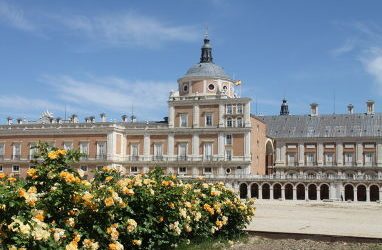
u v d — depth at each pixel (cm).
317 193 9988
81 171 1588
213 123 10938
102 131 11331
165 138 11306
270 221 4478
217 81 11375
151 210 1877
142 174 2133
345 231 3519
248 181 10369
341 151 12094
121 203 1644
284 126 13062
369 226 4112
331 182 9919
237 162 10606
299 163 12369
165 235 1972
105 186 1719
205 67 11644
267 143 12569
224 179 10475
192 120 11100
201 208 2367
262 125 11900
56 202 1480
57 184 1501
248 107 10700
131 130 11575
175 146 11194
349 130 12225
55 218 1488
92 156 11369
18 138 11919
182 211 2033
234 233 2673
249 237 2750
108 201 1586
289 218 4994
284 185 10150
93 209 1560
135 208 1850
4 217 1266
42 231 1275
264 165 12050
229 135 10794
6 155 11950
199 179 2695
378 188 10075
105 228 1598
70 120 12975
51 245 1312
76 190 1509
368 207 7625
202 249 2191
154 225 1928
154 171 2189
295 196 10094
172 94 11344
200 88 11356
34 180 1514
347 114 12762
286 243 2592
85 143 11469
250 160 10588
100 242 1583
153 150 11388
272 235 2788
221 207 2527
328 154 12194
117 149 11425
